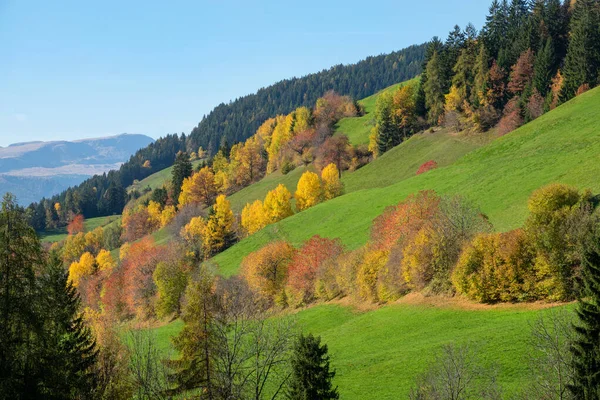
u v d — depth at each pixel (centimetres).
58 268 4788
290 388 3206
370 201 10256
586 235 4338
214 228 12350
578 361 2628
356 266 6962
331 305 7200
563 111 9338
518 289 4791
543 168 7181
